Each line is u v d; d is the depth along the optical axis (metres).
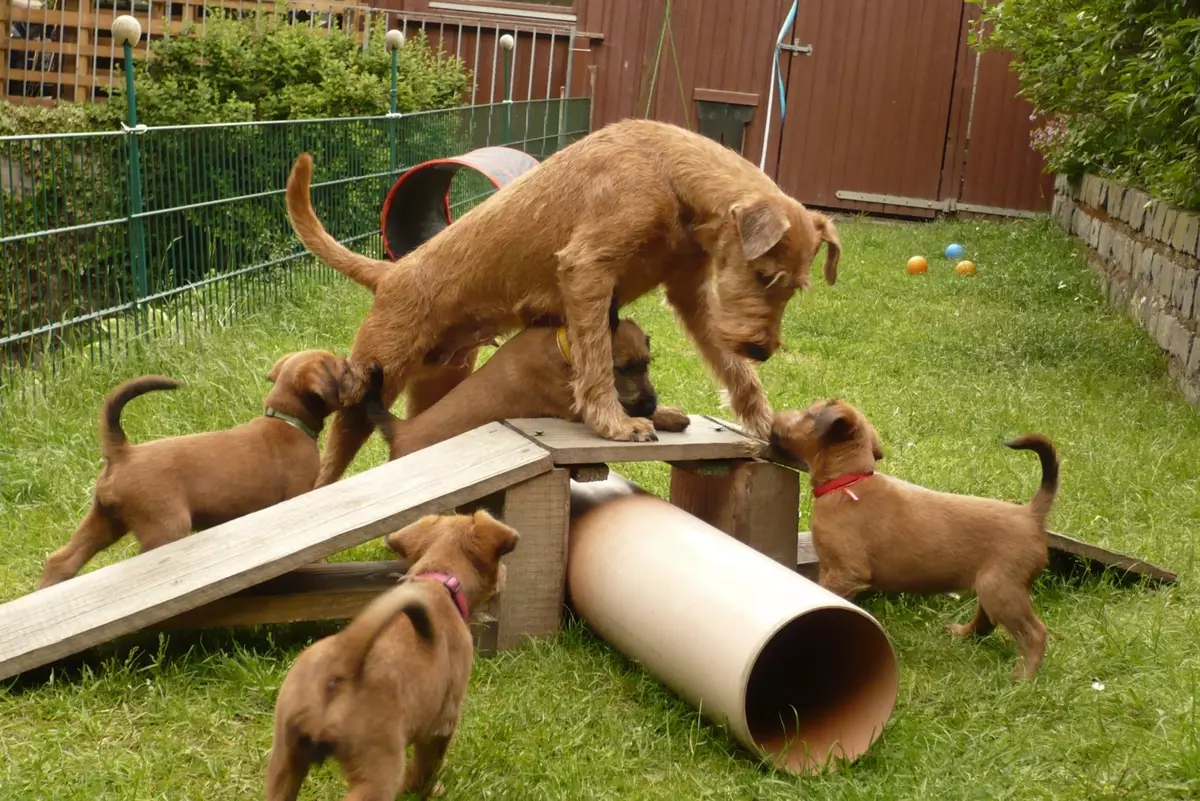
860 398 3.19
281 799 1.39
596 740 1.69
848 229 6.70
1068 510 2.43
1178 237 3.84
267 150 3.52
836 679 1.78
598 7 7.24
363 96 4.83
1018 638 1.89
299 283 3.71
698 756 1.68
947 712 1.80
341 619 1.92
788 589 1.68
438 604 1.51
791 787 1.61
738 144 7.31
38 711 1.68
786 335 3.98
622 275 2.06
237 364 2.95
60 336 2.83
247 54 4.81
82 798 1.51
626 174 2.03
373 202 4.20
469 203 5.02
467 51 7.27
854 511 1.90
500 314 2.16
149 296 3.08
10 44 4.98
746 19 7.18
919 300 4.75
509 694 1.78
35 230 2.75
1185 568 2.22
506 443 1.96
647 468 2.62
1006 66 7.06
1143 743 1.70
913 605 2.12
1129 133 3.96
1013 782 1.62
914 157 7.23
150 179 3.08
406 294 2.16
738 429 2.15
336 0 6.09
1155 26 3.22
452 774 1.59
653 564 1.80
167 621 1.81
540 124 6.18
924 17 7.07
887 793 1.59
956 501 1.92
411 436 2.08
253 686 1.75
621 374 2.10
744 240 1.96
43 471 2.34
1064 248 5.80
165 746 1.62
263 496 1.95
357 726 1.36
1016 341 3.92
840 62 7.17
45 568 1.88
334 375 2.01
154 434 2.55
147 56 4.81
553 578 1.91
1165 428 2.99
